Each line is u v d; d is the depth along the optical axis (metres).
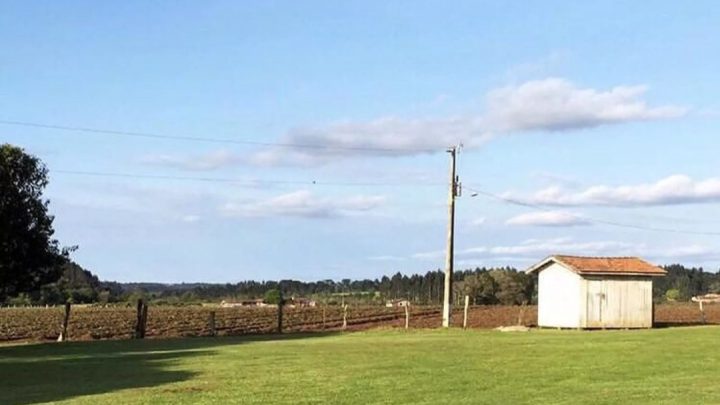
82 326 60.72
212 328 48.00
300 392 18.66
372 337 38.84
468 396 17.66
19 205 39.25
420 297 138.00
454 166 50.16
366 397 17.67
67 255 41.91
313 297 147.00
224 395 18.44
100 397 18.73
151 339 41.88
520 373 21.94
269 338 40.88
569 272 45.69
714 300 108.06
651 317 45.97
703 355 26.34
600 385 19.36
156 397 18.39
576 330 43.28
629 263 46.56
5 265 39.19
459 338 36.12
